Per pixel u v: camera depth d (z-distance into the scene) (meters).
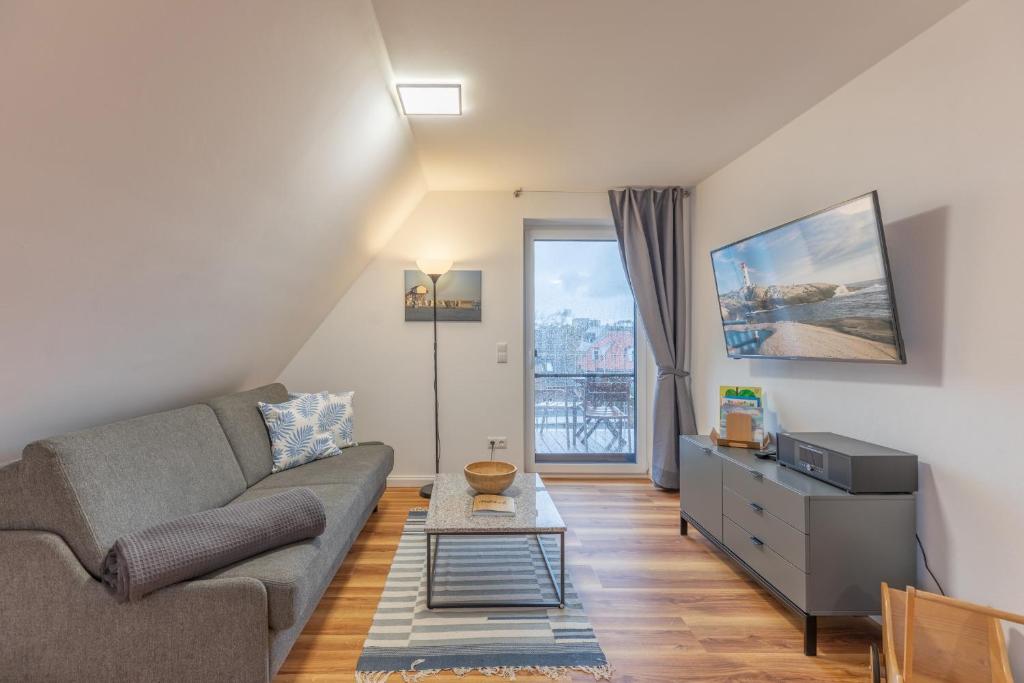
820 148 2.38
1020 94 1.49
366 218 3.00
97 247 1.25
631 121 2.58
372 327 3.67
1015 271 1.51
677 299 3.75
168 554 1.34
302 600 1.45
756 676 1.66
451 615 1.99
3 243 1.03
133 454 1.69
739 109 2.45
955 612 1.51
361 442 3.48
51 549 1.33
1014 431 1.51
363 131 2.20
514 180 3.52
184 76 1.14
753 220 2.95
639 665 1.71
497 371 3.72
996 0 1.56
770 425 2.77
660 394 3.70
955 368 1.69
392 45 1.89
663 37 1.85
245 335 2.55
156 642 1.33
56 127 0.94
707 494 2.56
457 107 2.39
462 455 3.72
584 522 3.04
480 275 3.71
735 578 2.33
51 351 1.40
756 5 1.67
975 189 1.63
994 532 1.56
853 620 2.01
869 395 2.06
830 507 1.78
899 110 1.93
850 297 1.95
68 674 1.33
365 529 2.88
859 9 1.69
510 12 1.69
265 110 1.51
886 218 1.99
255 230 1.92
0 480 1.38
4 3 0.74
